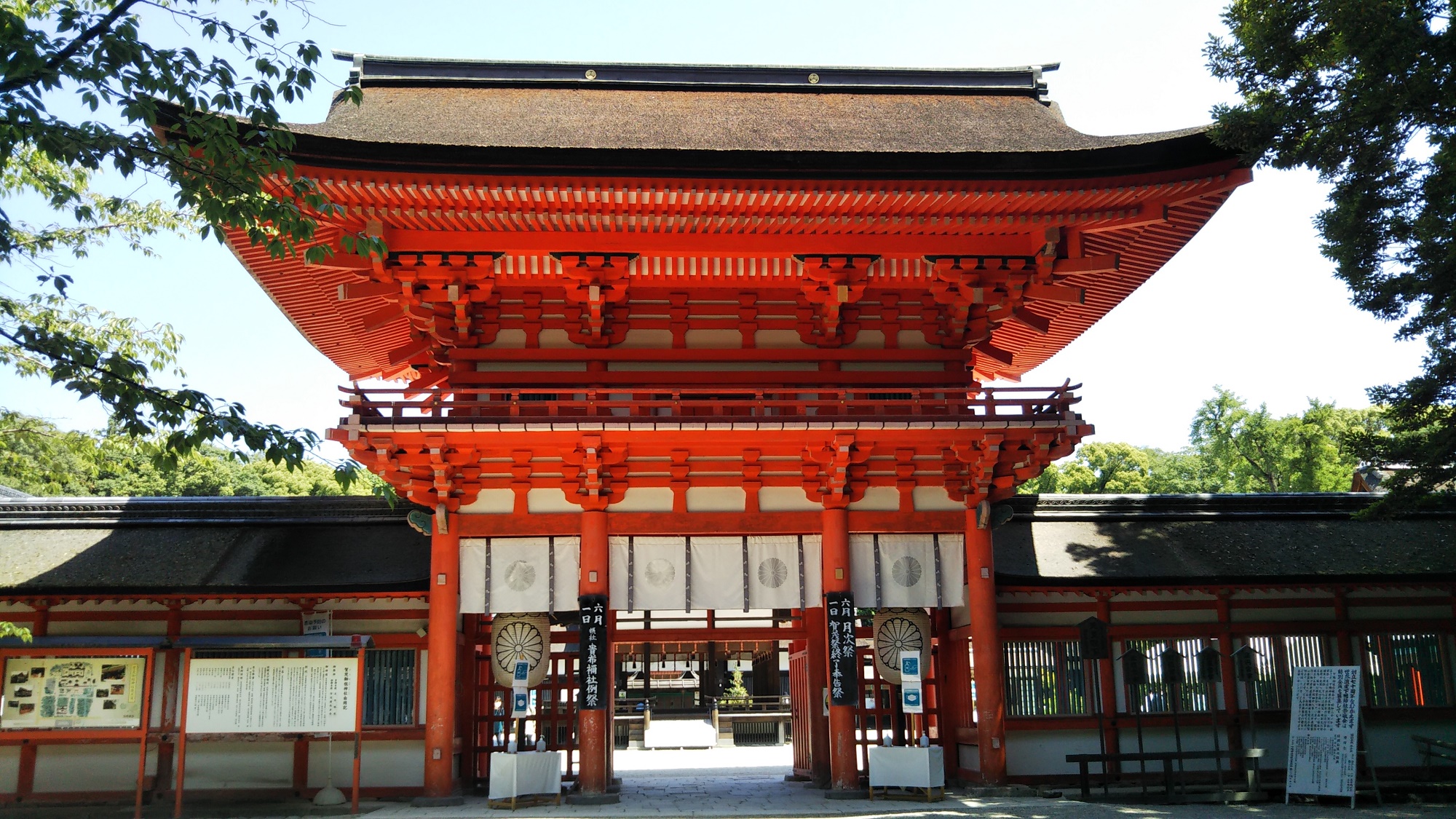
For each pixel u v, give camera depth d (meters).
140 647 15.72
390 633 18.17
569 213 16.42
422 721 17.88
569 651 19.88
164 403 10.59
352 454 16.77
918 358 18.58
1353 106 16.12
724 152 15.44
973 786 17.42
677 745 36.50
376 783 17.77
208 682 15.80
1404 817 14.82
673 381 18.03
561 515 17.47
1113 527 21.23
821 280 17.69
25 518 19.84
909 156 15.62
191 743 17.77
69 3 10.48
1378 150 16.20
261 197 10.95
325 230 16.62
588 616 16.84
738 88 21.42
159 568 18.36
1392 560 20.03
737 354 18.22
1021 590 18.94
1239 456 56.50
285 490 55.03
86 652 15.68
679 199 16.09
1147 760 18.56
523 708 16.80
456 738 17.62
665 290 18.30
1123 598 19.58
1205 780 18.78
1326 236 17.31
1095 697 19.03
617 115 19.50
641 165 15.52
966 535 18.03
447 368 18.50
